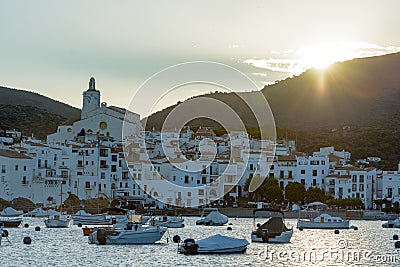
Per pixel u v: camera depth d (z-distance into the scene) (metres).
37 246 136.50
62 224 183.38
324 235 174.88
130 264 113.81
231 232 177.62
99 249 131.12
